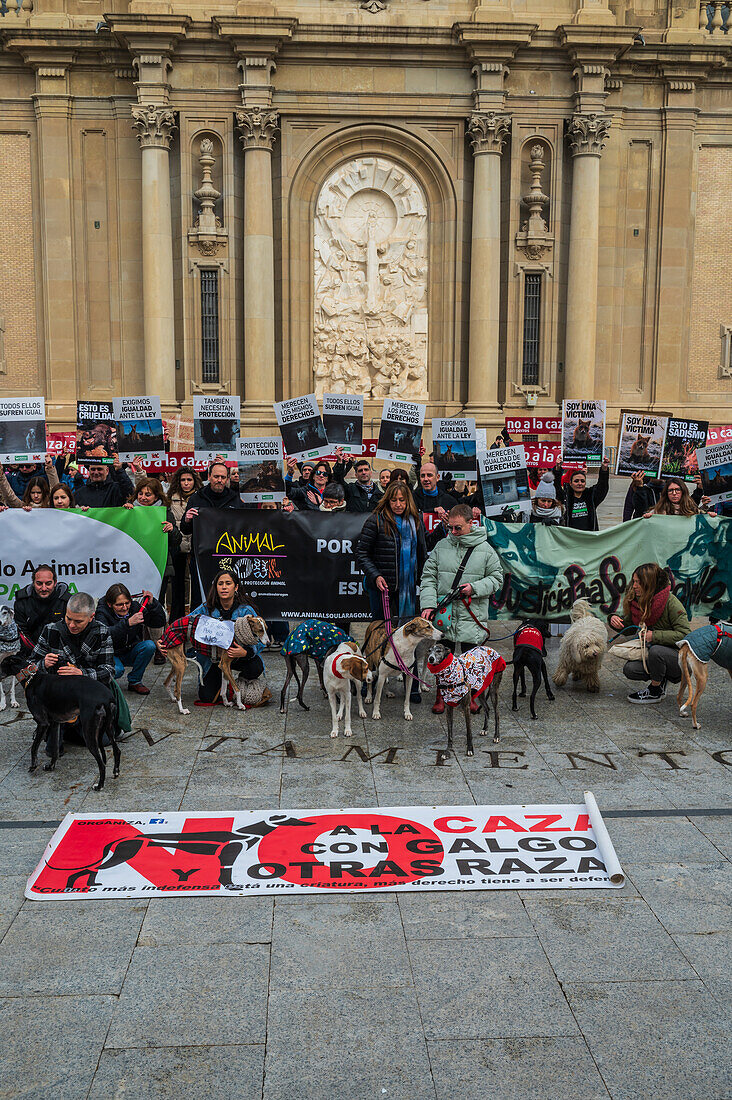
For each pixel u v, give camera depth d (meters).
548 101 27.34
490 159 27.05
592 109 27.05
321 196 27.86
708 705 10.02
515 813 7.13
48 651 8.39
